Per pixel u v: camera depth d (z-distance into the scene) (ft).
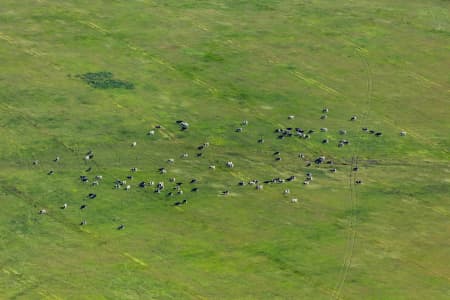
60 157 413.39
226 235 370.73
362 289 344.49
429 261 362.33
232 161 418.72
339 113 463.01
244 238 369.30
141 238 365.81
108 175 403.34
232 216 382.22
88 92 463.42
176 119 447.42
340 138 441.68
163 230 371.35
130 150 421.59
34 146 419.74
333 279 348.79
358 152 433.07
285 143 434.30
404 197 401.90
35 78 472.03
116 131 434.71
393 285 347.56
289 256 360.07
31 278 340.80
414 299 340.39
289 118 454.40
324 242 369.50
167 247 361.51
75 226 370.94
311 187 404.16
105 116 445.37
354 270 354.54
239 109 459.32
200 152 423.64
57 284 338.34
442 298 341.82
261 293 339.16
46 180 397.39
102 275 344.08
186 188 397.80
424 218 388.78
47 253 354.95
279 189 401.08
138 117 446.60
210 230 372.99
